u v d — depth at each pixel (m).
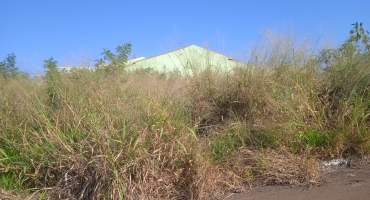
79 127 5.34
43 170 5.23
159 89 6.29
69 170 4.88
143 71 7.70
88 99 5.84
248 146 5.87
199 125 6.46
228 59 7.44
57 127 5.34
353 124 5.85
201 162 5.00
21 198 4.95
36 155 5.25
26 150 5.34
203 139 5.86
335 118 6.25
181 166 4.99
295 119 6.12
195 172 4.92
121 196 4.46
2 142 5.78
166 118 5.14
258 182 5.17
